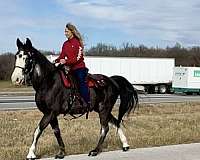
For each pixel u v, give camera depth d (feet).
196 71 176.65
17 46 31.96
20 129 52.70
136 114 75.82
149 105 94.12
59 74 32.91
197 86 176.55
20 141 43.65
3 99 114.21
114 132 48.06
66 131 50.93
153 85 186.50
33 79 32.01
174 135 47.91
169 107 92.32
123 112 37.40
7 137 46.29
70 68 33.53
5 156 33.94
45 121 32.14
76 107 33.88
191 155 35.01
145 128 56.65
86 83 34.19
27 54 31.53
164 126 58.95
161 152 36.17
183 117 72.02
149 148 38.29
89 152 35.47
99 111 35.91
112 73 176.96
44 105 32.17
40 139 43.83
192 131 52.21
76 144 40.37
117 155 34.68
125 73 179.22
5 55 225.15
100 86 35.42
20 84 31.60
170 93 188.24
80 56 33.58
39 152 35.47
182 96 157.38
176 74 180.14
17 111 75.05
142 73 182.50
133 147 39.29
